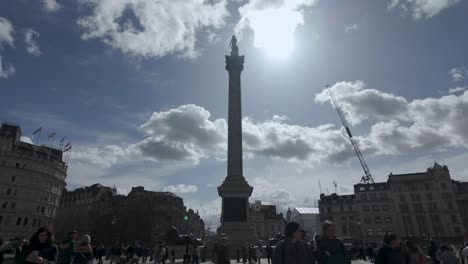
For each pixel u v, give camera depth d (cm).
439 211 9819
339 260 864
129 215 9750
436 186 10100
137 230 9538
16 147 9681
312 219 16938
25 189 9194
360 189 11119
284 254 818
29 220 9188
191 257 3594
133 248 3350
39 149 10619
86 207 13075
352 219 11188
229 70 6206
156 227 11044
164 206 12094
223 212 4931
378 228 10406
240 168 5356
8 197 8788
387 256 909
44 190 9800
